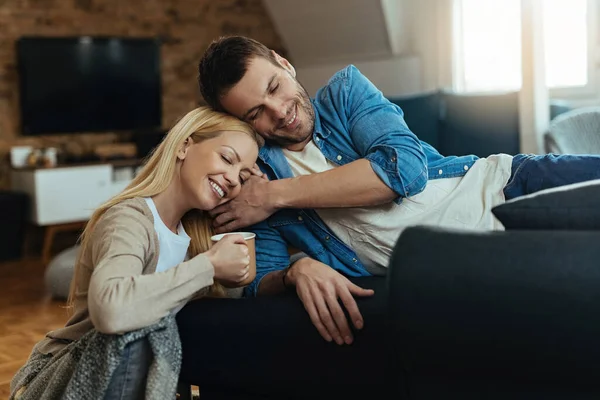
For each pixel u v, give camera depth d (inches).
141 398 57.3
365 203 69.0
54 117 238.1
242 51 68.6
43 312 160.6
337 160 74.4
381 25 260.5
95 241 62.2
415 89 263.7
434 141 207.6
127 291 55.1
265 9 288.2
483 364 44.0
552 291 41.2
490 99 200.8
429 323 44.2
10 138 233.8
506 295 42.2
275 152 74.6
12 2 231.5
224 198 68.7
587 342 40.7
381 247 73.4
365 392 57.5
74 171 225.6
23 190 226.1
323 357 58.1
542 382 43.7
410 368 46.5
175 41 267.6
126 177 239.6
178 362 58.5
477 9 252.8
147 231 63.2
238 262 61.7
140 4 258.5
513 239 43.6
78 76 241.1
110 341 55.3
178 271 57.9
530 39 187.0
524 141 190.9
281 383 60.1
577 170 72.0
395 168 67.7
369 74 275.3
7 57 231.9
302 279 59.6
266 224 75.2
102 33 250.5
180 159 67.5
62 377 59.8
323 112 75.9
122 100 251.3
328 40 278.7
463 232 45.6
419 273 44.5
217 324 61.2
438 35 257.8
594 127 144.6
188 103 271.9
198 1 271.6
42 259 226.8
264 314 59.9
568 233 43.1
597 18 218.8
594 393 42.9
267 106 69.2
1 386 111.3
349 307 56.9
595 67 219.8
